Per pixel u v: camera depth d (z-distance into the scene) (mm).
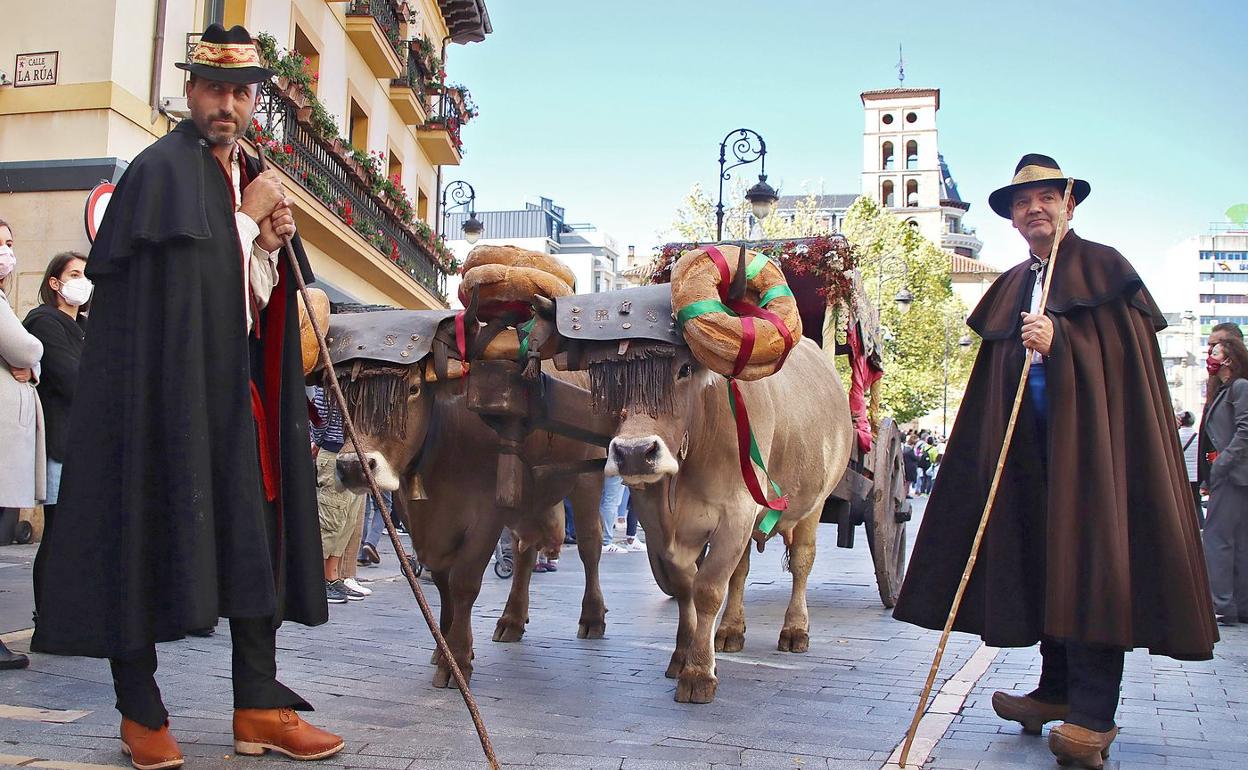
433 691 5414
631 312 5031
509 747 4359
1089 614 4195
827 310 9039
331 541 8508
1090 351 4453
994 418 4754
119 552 3738
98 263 3844
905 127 109000
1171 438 4539
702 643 5391
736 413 5375
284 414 4148
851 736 4672
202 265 3838
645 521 5609
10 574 8859
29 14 12102
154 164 3854
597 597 7270
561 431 5363
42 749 4078
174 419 3736
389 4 21250
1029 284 4867
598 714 5020
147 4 12586
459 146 26922
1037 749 4547
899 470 9617
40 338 6004
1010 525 4602
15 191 11875
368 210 19438
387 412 5066
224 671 5648
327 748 4109
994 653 6887
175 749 3922
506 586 10203
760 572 12273
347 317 5461
